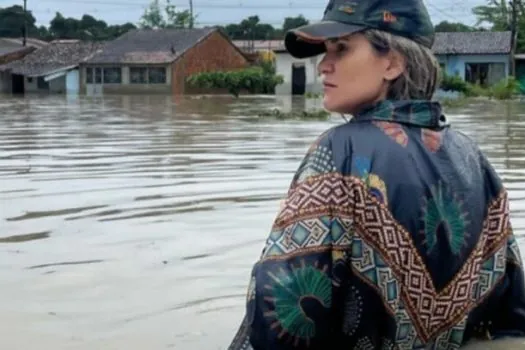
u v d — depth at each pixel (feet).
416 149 8.04
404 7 8.19
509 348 9.02
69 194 30.25
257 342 7.99
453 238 8.10
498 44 179.11
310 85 181.06
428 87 8.34
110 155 44.57
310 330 7.94
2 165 39.78
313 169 8.03
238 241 22.17
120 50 195.31
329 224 7.85
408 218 7.86
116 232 23.45
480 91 154.10
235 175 35.35
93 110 101.86
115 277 18.76
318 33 8.16
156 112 96.12
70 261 20.24
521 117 85.20
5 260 20.35
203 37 193.47
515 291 9.05
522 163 40.83
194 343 14.38
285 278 7.81
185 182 33.17
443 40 183.62
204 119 80.89
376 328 8.10
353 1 8.21
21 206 27.81
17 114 92.38
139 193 30.35
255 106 113.80
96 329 15.23
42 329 15.23
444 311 8.21
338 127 8.24
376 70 8.23
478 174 8.49
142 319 15.76
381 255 7.86
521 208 27.17
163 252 20.99
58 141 54.19
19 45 237.86
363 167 7.89
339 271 7.91
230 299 16.98
